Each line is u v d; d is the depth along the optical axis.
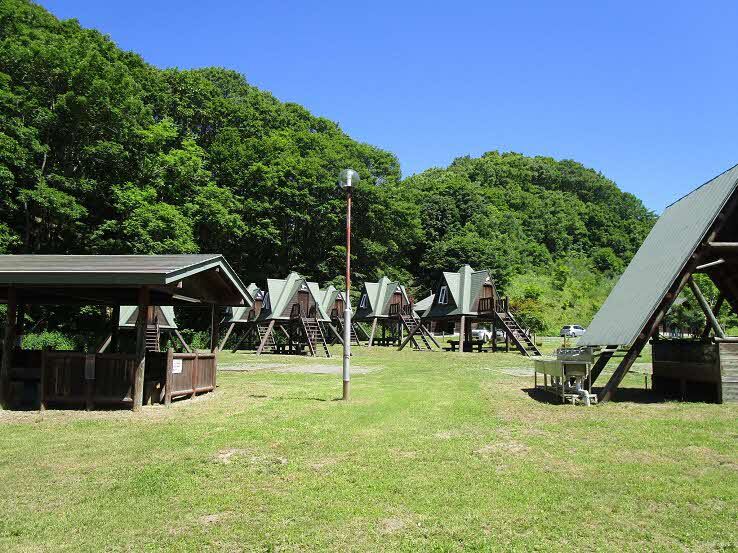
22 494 5.95
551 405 11.79
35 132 29.94
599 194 110.00
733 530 4.86
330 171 57.59
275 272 55.94
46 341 25.91
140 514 5.36
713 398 12.70
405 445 8.01
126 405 11.58
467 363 25.91
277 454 7.55
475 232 72.00
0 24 33.00
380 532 4.88
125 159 36.44
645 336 12.07
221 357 31.36
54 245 36.06
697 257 11.76
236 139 52.16
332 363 26.47
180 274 10.94
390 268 63.97
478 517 5.19
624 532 4.85
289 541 4.71
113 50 39.78
